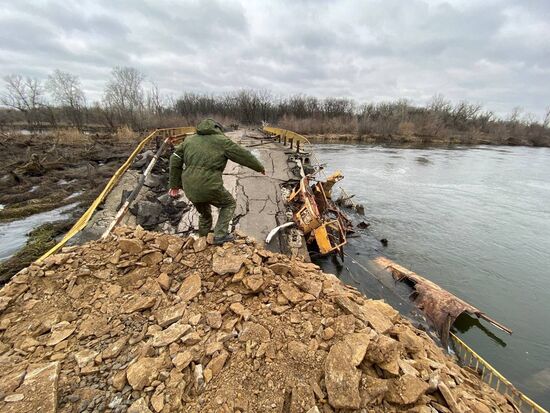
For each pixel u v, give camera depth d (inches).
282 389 81.9
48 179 528.1
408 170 836.0
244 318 105.1
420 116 2117.4
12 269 238.4
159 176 390.6
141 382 81.5
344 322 103.2
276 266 130.0
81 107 1686.8
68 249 138.1
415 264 321.4
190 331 99.7
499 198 579.8
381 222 435.5
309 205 285.9
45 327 102.3
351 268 292.7
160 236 141.2
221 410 75.7
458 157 1146.0
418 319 223.8
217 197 140.6
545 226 437.7
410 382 84.3
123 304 112.4
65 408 75.4
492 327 237.1
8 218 356.2
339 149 1266.0
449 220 452.4
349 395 78.1
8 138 896.9
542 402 174.6
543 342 223.0
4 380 79.5
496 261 335.0
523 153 1433.3
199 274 124.8
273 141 766.5
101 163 691.4
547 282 297.6
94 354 91.4
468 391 101.3
